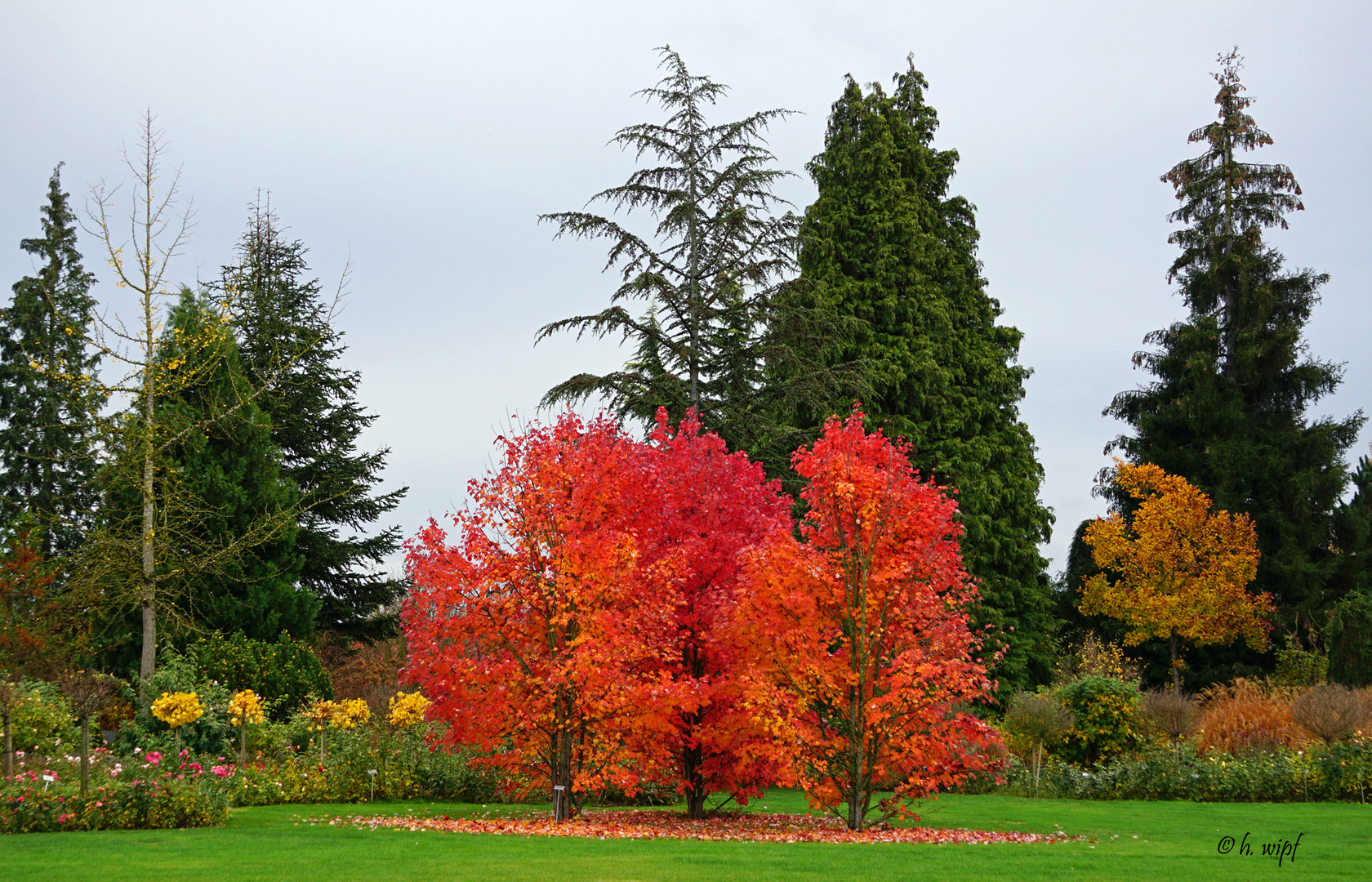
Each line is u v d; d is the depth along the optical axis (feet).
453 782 53.36
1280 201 132.36
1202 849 33.12
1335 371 124.88
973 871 26.89
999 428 102.58
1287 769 56.80
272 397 86.74
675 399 75.97
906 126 107.04
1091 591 114.01
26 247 116.67
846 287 98.12
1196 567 107.96
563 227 74.95
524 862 27.78
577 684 38.40
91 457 68.44
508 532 40.60
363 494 102.94
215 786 41.63
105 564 61.62
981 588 91.09
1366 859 30.48
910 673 39.19
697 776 46.50
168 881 24.21
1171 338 134.62
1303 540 116.06
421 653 39.99
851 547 41.11
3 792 35.76
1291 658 98.32
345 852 29.86
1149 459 126.00
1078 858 30.27
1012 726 66.59
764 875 25.77
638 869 26.73
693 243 77.05
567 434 41.45
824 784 41.47
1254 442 123.54
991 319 109.19
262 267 109.81
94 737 58.18
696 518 46.42
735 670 42.86
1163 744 65.26
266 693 66.13
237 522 77.97
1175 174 138.10
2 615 58.95
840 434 42.01
